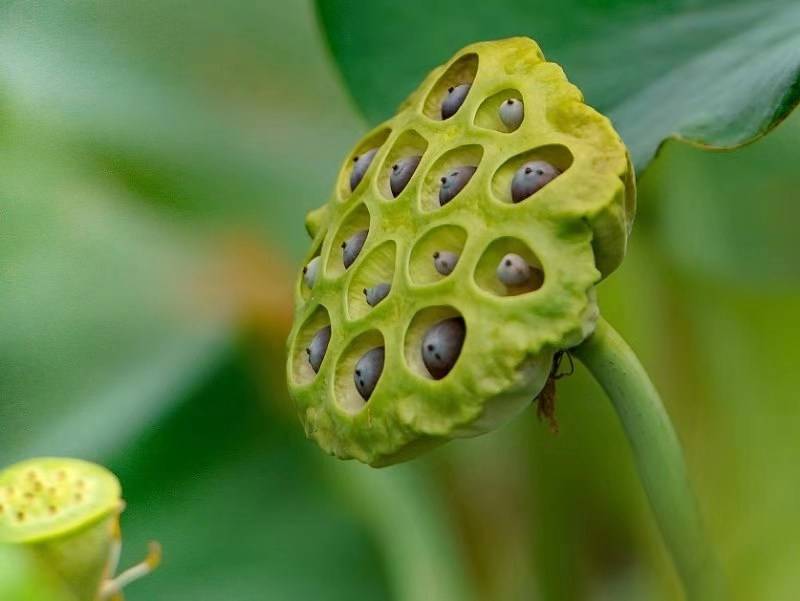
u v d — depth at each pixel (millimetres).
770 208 964
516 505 1033
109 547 720
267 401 1051
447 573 1002
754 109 799
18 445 1043
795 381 975
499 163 724
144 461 1024
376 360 728
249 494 1033
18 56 1053
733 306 970
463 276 715
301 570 1001
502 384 708
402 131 753
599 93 848
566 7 860
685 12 847
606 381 735
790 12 826
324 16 872
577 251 711
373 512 1013
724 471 971
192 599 991
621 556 970
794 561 963
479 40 869
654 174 943
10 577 628
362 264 741
